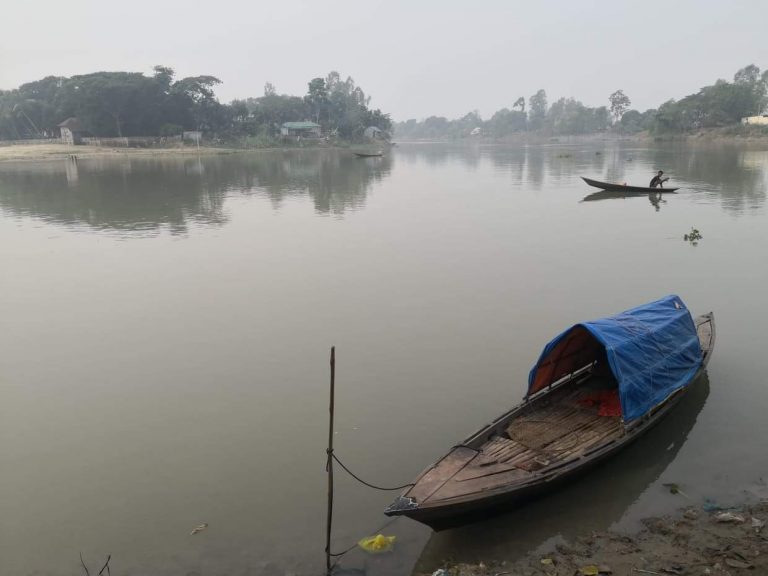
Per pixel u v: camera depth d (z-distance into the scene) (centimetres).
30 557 919
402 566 895
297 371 1508
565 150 12338
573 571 855
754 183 4866
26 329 1808
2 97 11344
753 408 1280
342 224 3434
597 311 1872
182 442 1214
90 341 1712
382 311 1916
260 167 7812
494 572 862
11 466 1145
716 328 1692
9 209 4019
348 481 1087
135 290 2177
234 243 2947
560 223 3328
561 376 1319
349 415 1298
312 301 2025
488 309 1912
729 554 870
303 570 885
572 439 1109
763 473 1074
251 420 1288
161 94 10638
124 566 898
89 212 3900
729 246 2664
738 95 12862
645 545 907
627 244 2759
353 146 14150
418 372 1486
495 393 1378
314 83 14112
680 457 1129
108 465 1145
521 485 945
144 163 8056
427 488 931
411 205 4144
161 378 1483
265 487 1075
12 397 1402
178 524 985
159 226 3416
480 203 4175
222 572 883
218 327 1805
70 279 2322
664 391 1180
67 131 9969
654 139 13938
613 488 1050
